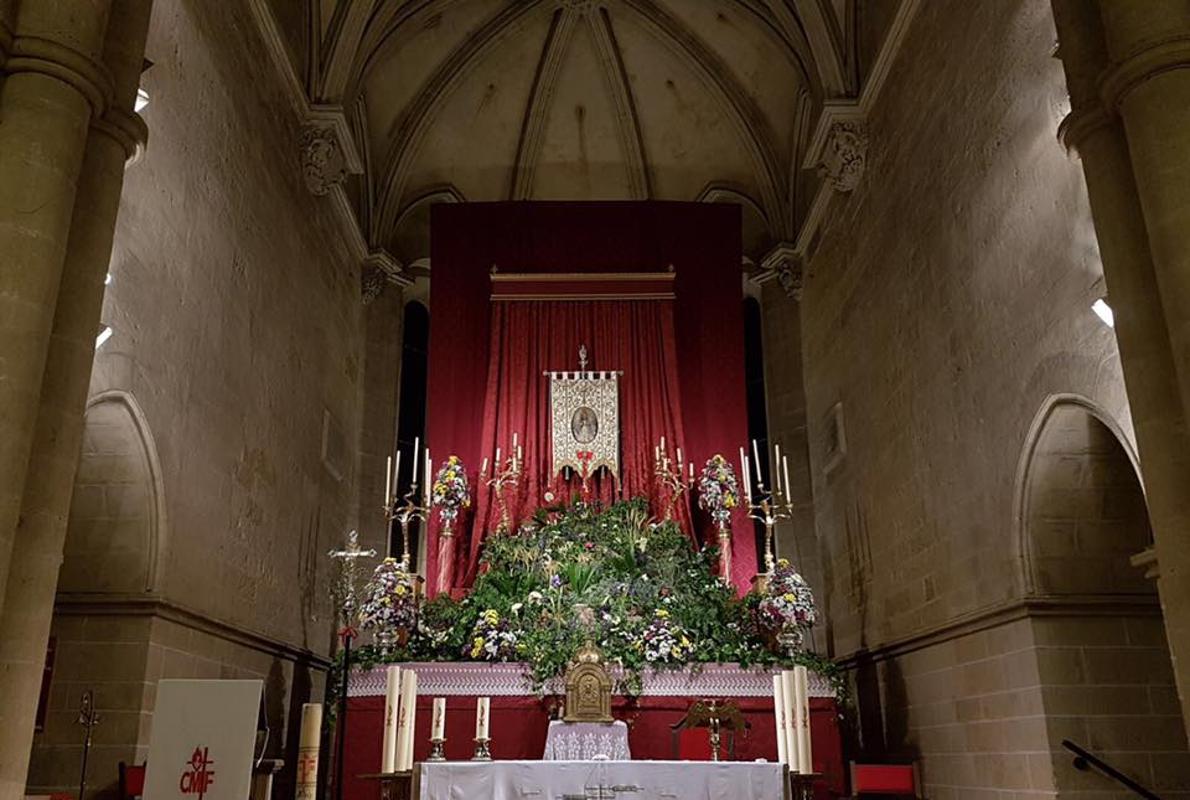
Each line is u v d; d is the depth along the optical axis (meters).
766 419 17.27
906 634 11.55
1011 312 9.09
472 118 17.67
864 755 13.06
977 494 9.70
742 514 14.52
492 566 12.96
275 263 12.19
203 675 9.74
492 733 10.64
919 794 9.98
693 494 14.74
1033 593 8.70
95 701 8.44
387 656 11.08
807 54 14.26
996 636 9.30
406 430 17.89
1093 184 6.91
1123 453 8.57
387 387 16.69
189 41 9.70
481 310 15.92
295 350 12.96
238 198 10.97
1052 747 8.34
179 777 5.45
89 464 8.66
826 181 14.25
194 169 9.77
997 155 9.41
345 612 12.82
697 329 15.87
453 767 8.12
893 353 12.12
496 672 10.87
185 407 9.44
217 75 10.41
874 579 12.77
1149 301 6.41
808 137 16.27
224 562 10.34
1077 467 8.67
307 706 9.05
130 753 8.34
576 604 11.41
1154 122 6.27
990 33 9.60
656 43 17.02
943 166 10.68
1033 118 8.74
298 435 13.04
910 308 11.57
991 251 9.51
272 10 12.02
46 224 6.08
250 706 5.56
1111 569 8.73
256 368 11.42
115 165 6.90
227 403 10.50
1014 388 8.99
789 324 16.69
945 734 10.41
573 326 15.57
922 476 11.12
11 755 5.59
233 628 10.33
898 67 12.20
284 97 12.75
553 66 17.28
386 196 17.06
